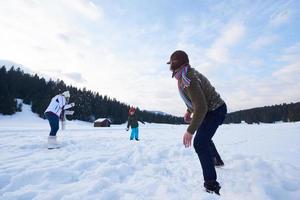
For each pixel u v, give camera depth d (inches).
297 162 166.7
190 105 115.6
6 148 209.6
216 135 475.2
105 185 103.0
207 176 103.8
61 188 97.1
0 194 94.3
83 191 93.2
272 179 118.9
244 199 95.0
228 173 135.3
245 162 151.6
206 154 107.8
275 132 504.4
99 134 464.1
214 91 114.3
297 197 98.5
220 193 104.7
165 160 180.4
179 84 109.5
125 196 90.7
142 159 170.9
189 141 101.7
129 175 130.0
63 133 471.5
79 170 132.0
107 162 151.6
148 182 111.0
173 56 106.4
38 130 524.7
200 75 112.8
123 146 236.7
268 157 181.8
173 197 90.3
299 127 649.0
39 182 110.5
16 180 107.8
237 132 564.1
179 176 131.6
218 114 112.7
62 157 166.1
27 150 203.8
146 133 570.6
